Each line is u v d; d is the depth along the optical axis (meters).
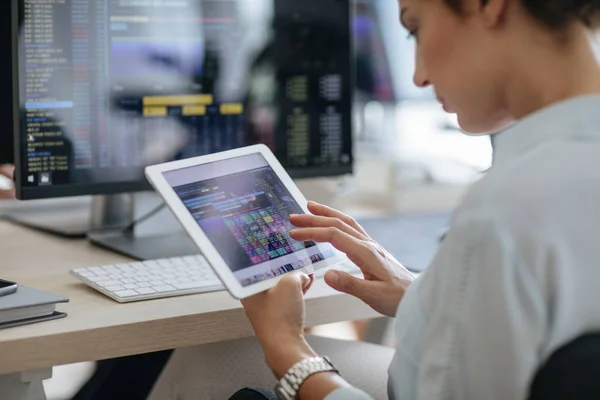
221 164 1.15
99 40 1.44
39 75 1.40
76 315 1.08
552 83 0.87
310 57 1.64
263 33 1.59
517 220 0.77
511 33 0.88
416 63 0.99
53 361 1.00
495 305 0.77
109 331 1.04
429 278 0.87
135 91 1.48
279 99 1.62
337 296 1.18
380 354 1.38
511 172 0.81
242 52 1.57
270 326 1.01
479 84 0.91
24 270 1.33
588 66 0.86
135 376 1.78
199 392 1.30
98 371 1.81
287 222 1.16
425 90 2.46
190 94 1.53
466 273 0.80
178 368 1.35
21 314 1.03
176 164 1.11
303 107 1.65
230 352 1.35
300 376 0.95
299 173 1.66
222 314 1.11
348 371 1.32
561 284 0.76
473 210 0.81
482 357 0.79
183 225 1.05
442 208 1.93
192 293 1.19
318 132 1.67
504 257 0.77
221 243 1.06
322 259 1.15
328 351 1.38
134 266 1.29
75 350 1.02
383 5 2.35
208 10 1.53
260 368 1.31
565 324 0.77
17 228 1.64
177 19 1.51
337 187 1.94
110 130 1.47
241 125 1.59
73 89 1.43
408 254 1.47
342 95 1.69
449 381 0.81
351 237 1.12
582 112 0.83
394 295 1.09
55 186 1.44
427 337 0.84
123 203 1.62
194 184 1.10
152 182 1.07
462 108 0.94
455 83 0.93
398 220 1.76
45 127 1.42
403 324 0.92
